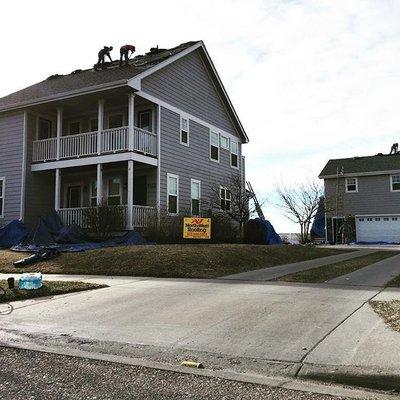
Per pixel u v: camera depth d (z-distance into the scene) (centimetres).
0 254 1620
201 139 2525
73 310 829
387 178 3753
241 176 2850
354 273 1235
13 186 2238
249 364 531
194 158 2442
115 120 2302
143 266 1315
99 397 433
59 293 988
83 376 497
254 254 1579
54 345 625
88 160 2036
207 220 1792
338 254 1995
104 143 2005
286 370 509
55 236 1928
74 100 2095
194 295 923
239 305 816
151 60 2283
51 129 2380
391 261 1598
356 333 620
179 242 1975
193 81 2491
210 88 2664
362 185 3831
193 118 2461
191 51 2427
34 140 2270
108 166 2141
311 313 739
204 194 2505
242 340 616
